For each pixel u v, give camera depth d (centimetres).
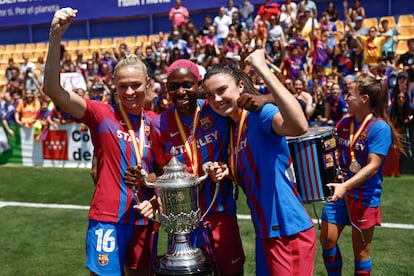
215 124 296
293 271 262
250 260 476
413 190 728
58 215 679
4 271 473
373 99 349
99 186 300
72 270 472
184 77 287
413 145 831
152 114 326
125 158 297
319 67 1106
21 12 1741
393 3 1388
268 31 1203
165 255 288
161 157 301
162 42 1344
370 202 351
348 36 1119
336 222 356
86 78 1343
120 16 1634
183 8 1488
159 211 286
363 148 349
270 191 261
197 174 294
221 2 1488
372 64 1133
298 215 262
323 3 1439
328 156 289
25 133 1092
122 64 291
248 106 249
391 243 511
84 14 1662
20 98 1182
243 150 268
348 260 469
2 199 786
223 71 268
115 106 308
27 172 1010
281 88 229
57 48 264
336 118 885
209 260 288
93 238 299
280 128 245
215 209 296
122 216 296
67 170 1020
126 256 307
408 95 821
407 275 429
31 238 577
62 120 1055
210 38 1282
